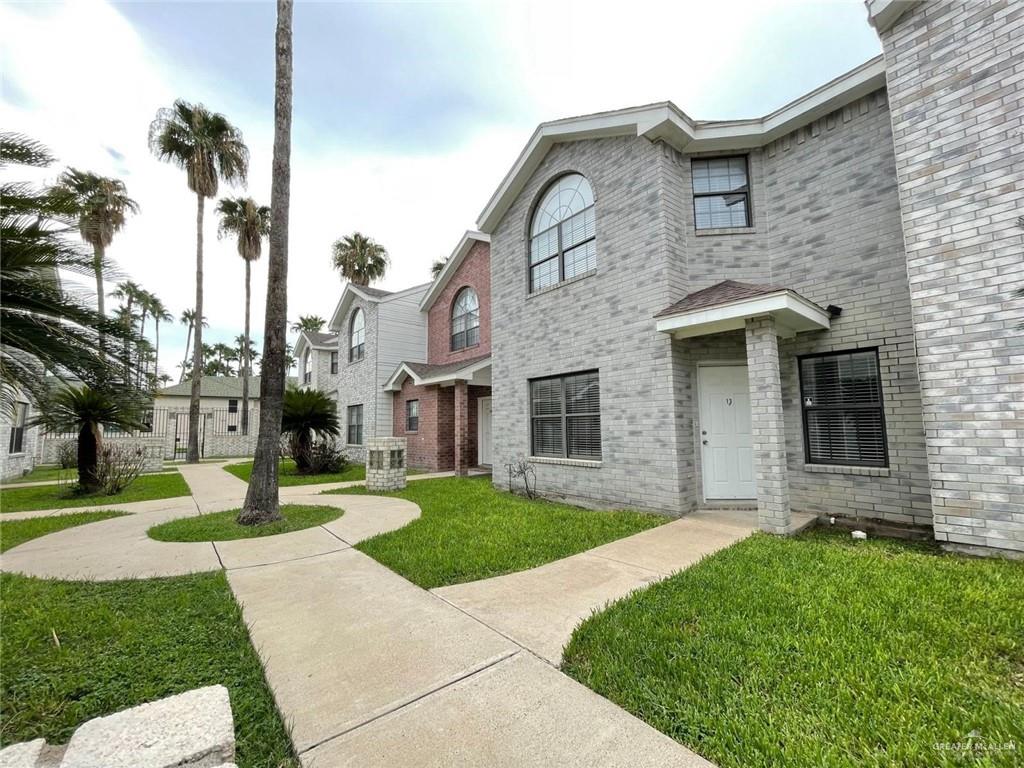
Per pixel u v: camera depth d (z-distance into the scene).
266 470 6.92
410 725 2.21
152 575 4.52
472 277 15.38
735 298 5.73
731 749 1.97
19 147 4.63
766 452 5.69
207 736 1.73
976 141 4.66
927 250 4.93
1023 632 2.86
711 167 7.65
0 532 6.45
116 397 5.72
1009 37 4.50
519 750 2.01
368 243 28.42
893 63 5.27
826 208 6.64
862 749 1.94
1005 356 4.41
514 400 9.98
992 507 4.44
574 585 4.06
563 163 8.94
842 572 4.04
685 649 2.80
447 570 4.53
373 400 17.39
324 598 3.87
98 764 1.56
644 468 7.09
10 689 2.54
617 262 7.72
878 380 6.11
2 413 4.88
